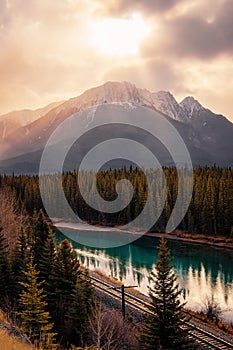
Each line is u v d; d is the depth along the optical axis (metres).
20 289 35.59
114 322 29.44
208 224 92.88
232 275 60.06
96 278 51.00
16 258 38.94
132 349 26.84
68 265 34.81
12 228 58.09
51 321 32.72
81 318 29.31
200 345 29.86
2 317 23.75
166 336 24.00
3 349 14.71
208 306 42.06
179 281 56.47
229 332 35.56
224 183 94.75
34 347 17.72
